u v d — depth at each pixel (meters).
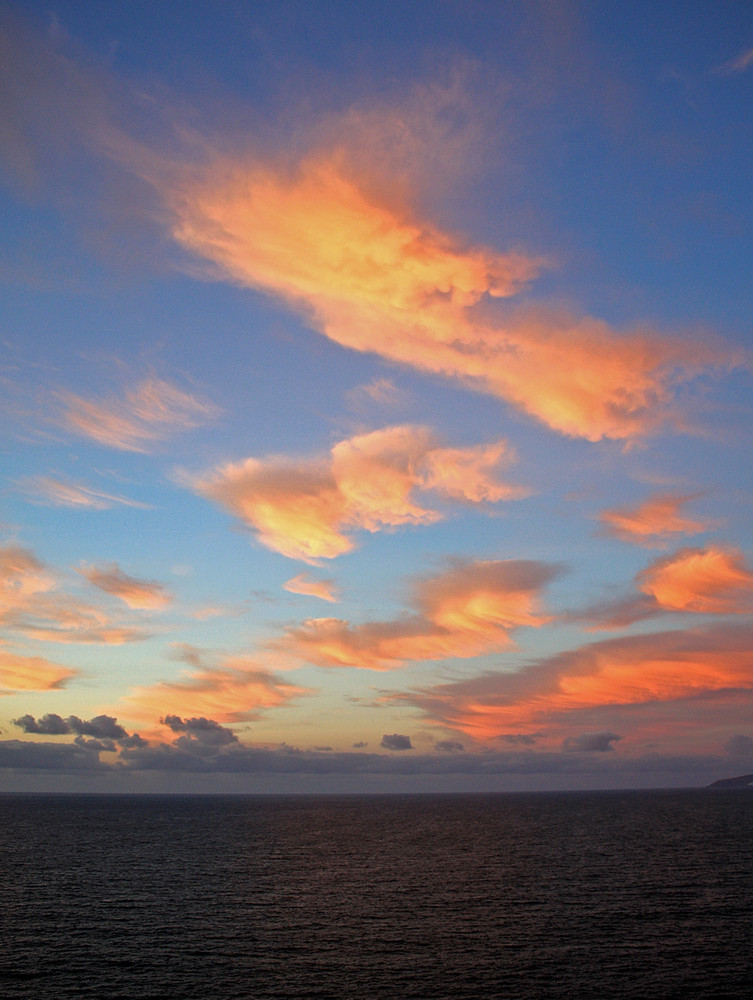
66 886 72.81
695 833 135.62
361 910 60.69
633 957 45.31
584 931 52.44
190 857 100.19
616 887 72.00
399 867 89.44
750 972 42.06
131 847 114.12
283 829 158.75
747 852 102.50
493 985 40.03
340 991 39.06
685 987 39.47
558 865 89.94
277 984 40.25
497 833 142.88
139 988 39.44
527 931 52.62
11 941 48.94
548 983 40.31
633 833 137.25
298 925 54.72
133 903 63.34
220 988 39.53
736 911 59.16
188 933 51.97
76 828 159.00
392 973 42.25
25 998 37.78
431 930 53.06
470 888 72.06
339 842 124.62
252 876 81.25
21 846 114.56
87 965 43.56
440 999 37.75
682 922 55.09
